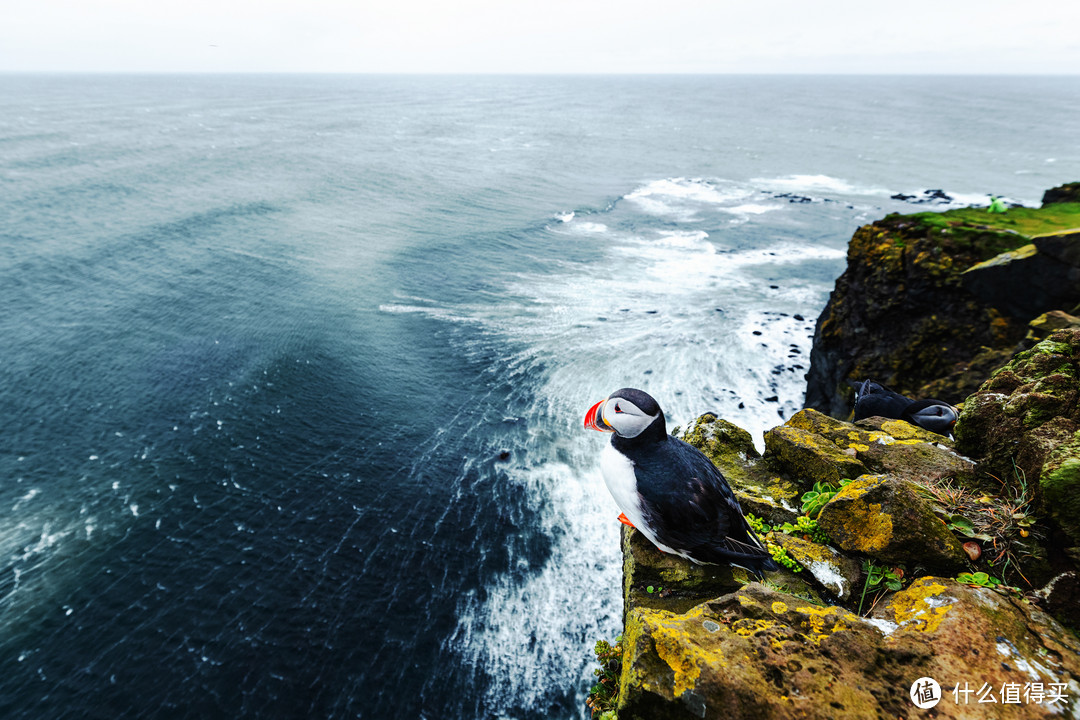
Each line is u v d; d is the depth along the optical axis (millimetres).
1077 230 11719
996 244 14188
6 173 54844
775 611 3168
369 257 36031
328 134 105062
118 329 25500
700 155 91625
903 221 16281
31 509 15789
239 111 150250
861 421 6094
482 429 19516
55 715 11109
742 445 5785
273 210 46469
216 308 27844
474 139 105000
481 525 15492
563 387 21953
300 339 25016
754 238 44531
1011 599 3225
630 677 2941
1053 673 2771
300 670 11898
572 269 35344
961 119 155375
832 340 17875
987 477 4289
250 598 13406
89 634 12555
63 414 19688
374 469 17547
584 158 85938
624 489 3822
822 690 2717
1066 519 3324
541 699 11414
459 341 25484
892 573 3674
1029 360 4953
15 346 23719
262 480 17031
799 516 4527
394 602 13320
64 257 33469
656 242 42469
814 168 80875
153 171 60094
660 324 26922
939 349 14242
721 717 2672
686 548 3717
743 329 26234
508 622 12883
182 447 18250
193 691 11500
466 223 45750
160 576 13914
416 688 11594
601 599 13406
